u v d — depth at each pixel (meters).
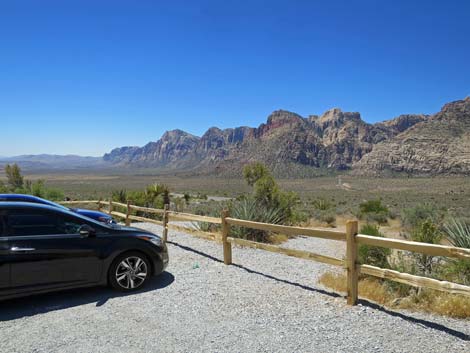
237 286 6.29
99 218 9.52
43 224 5.50
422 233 7.59
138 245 6.05
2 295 5.06
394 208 43.16
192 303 5.44
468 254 4.12
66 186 155.25
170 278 6.77
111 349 4.04
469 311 4.79
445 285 4.29
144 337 4.33
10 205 5.38
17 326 4.64
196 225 13.48
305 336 4.29
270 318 4.84
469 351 3.85
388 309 5.11
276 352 3.93
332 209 35.78
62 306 5.33
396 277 4.77
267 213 12.16
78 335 4.38
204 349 4.03
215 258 8.50
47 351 4.00
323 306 5.24
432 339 4.14
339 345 4.05
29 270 5.21
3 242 5.12
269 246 6.73
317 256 5.87
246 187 159.50
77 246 5.57
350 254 5.23
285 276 7.03
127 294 5.85
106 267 5.79
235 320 4.80
